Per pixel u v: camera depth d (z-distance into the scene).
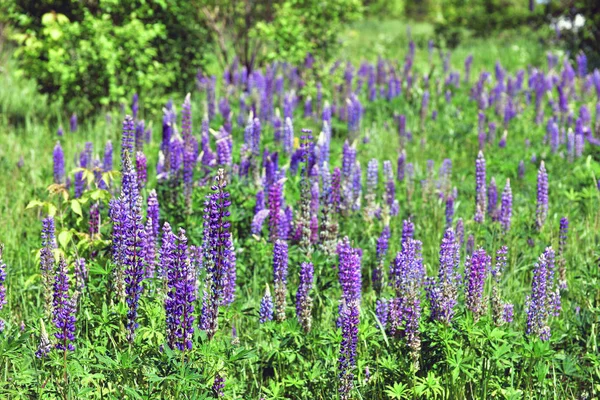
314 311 4.70
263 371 4.25
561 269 5.17
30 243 5.60
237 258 5.29
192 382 3.45
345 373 3.78
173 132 6.62
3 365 3.72
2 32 12.73
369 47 18.86
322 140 6.61
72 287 4.36
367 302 5.07
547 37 19.70
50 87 10.15
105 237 5.12
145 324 3.95
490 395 3.86
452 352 3.85
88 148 6.60
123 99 9.56
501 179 7.50
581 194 6.89
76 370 3.58
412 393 3.79
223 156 6.20
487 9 21.17
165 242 3.84
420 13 37.81
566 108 10.40
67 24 9.61
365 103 11.49
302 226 5.32
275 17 11.78
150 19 10.70
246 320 4.65
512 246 5.93
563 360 4.07
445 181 7.05
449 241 4.02
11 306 4.73
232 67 11.63
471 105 11.52
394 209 6.41
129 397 3.56
